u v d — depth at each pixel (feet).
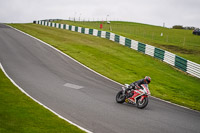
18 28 131.34
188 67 72.33
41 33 116.57
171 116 32.09
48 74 50.60
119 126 26.07
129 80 55.47
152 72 67.15
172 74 69.00
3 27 130.31
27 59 62.13
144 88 34.17
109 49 91.71
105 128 25.18
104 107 33.01
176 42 134.10
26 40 89.81
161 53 83.71
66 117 27.86
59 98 35.50
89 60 70.13
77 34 127.03
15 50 70.85
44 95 36.42
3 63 55.52
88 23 247.29
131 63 74.33
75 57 71.00
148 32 185.06
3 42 81.10
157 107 36.42
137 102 35.04
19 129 22.63
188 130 26.94
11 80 42.96
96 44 99.30
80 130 23.93
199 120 31.94
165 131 25.81
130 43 99.19
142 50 92.38
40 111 28.76
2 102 30.40
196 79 67.56
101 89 44.01
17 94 35.06
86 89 42.52
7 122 23.98
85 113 29.73
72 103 33.55
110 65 67.92
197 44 129.80
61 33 125.29
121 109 32.86
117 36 108.99
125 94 35.94
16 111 27.71
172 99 44.19
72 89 41.45
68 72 54.54
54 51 75.46
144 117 30.17
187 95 50.39
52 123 25.20
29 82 43.11
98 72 58.44
